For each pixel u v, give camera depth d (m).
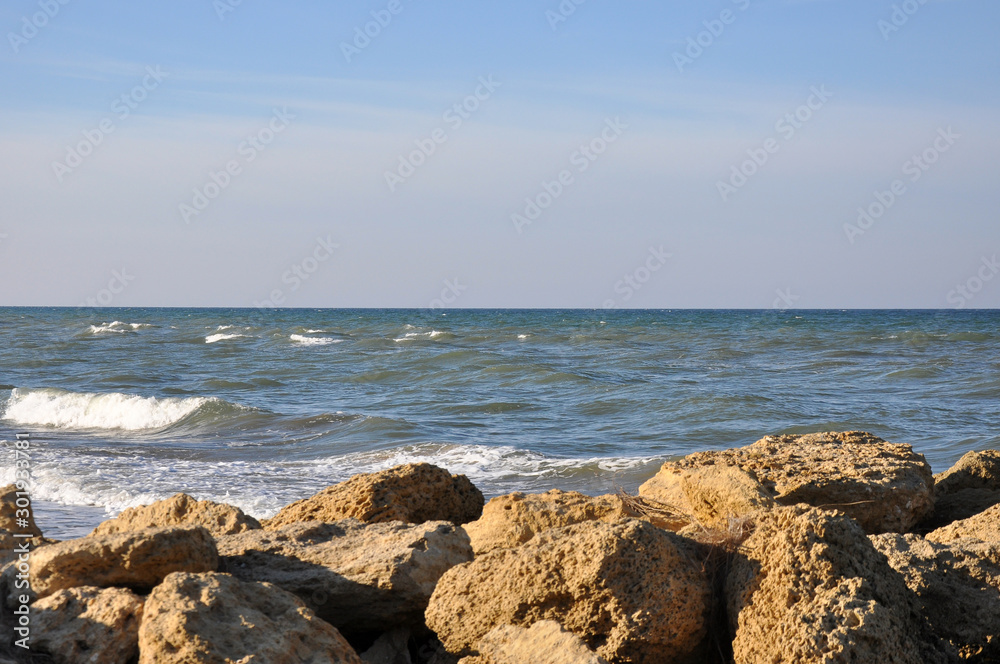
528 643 3.99
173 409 20.38
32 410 21.84
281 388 26.30
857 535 4.27
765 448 7.95
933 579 4.83
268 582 4.76
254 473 13.07
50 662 4.15
